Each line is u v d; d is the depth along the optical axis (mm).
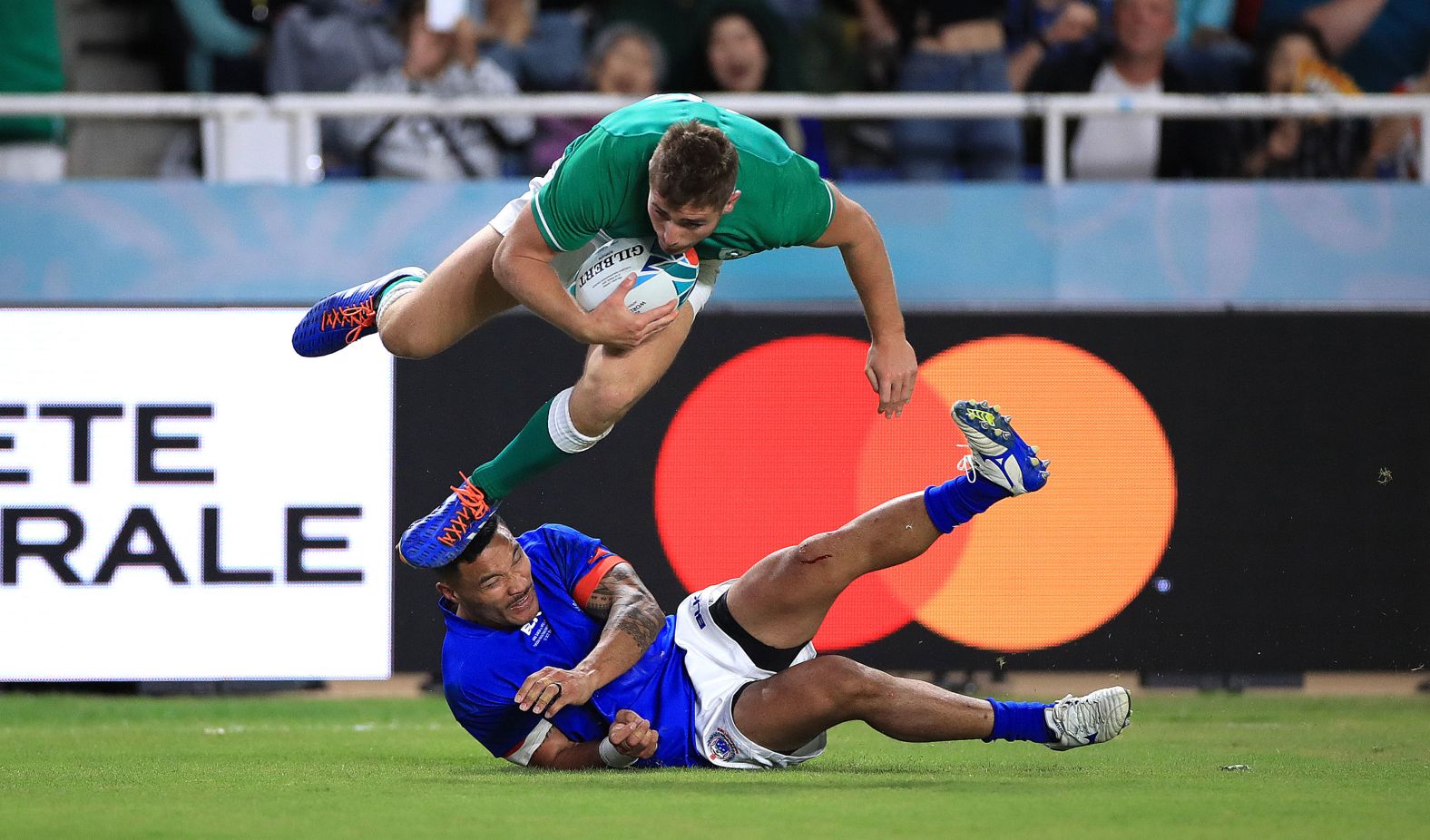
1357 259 21750
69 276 21562
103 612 19938
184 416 20031
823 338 20203
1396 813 10031
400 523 20062
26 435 19969
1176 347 20406
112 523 20000
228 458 20031
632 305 11320
